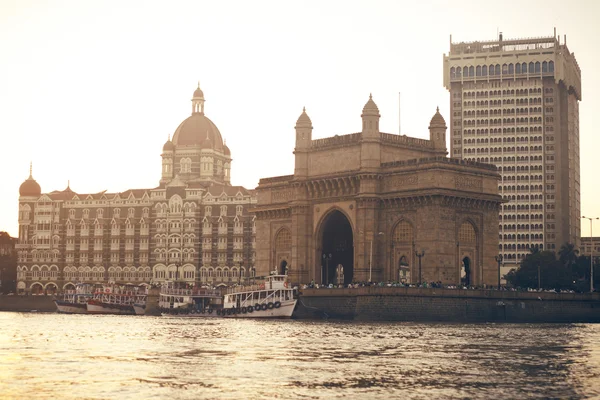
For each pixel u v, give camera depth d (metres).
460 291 144.88
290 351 82.62
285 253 186.75
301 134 179.62
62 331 115.44
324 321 142.88
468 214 159.38
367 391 57.88
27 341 95.12
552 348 87.75
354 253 165.88
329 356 78.00
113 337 102.25
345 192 170.38
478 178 161.38
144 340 97.00
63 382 60.28
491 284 162.12
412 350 84.12
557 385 61.31
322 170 175.88
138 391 56.72
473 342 94.31
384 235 163.38
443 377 64.50
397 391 58.06
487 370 68.62
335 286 156.38
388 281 161.50
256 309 161.00
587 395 57.31
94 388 57.84
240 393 56.41
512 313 149.00
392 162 163.88
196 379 62.16
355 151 168.75
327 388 58.81
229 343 92.12
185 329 119.94
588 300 156.62
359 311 143.25
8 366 69.12
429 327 123.25
